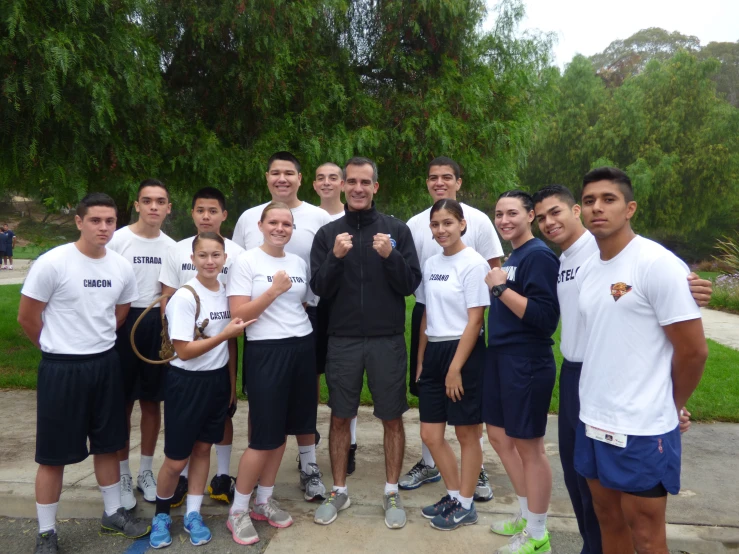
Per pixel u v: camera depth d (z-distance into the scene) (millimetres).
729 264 17172
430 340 3275
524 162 9336
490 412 3006
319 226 3949
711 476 3930
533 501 2846
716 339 9234
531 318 2717
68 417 2918
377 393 3312
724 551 3076
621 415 2059
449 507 3232
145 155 6012
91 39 5266
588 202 2150
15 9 4570
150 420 3588
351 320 3293
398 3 7074
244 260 3211
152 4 6172
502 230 2998
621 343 2080
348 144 6660
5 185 6211
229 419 3547
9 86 4699
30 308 2844
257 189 7113
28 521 3408
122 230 3658
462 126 7418
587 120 27359
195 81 6910
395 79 7852
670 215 25844
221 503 3541
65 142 5484
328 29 7445
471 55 7957
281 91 6684
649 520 2051
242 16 6094
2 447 4332
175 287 3551
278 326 3164
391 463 3336
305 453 3662
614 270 2139
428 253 3838
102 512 3451
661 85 27422
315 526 3236
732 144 25531
